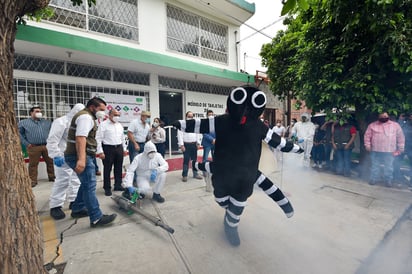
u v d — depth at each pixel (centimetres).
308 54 508
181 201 365
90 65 594
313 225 288
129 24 662
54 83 536
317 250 233
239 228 279
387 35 389
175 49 773
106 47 523
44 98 523
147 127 490
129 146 486
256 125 235
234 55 959
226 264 207
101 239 246
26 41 430
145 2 686
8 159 127
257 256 221
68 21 556
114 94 630
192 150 493
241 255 222
